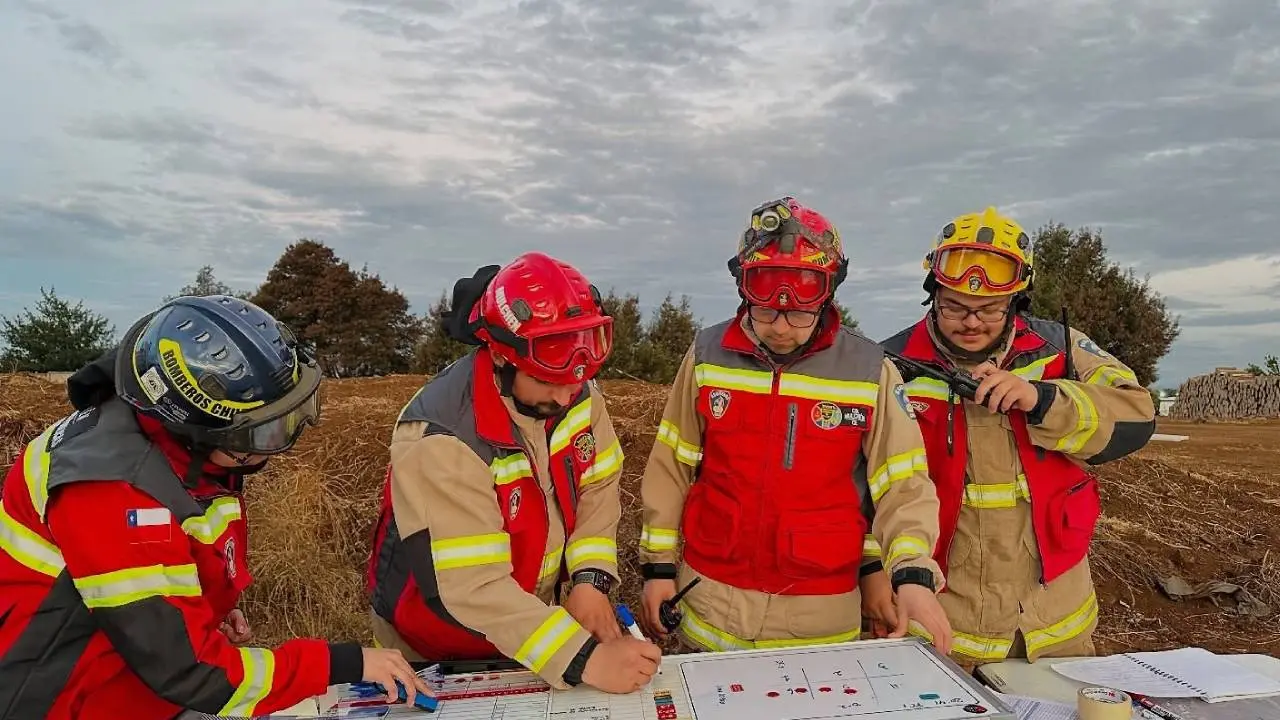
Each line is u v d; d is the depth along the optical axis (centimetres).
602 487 229
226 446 163
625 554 492
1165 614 519
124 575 150
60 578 159
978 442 252
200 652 154
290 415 167
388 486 220
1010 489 251
